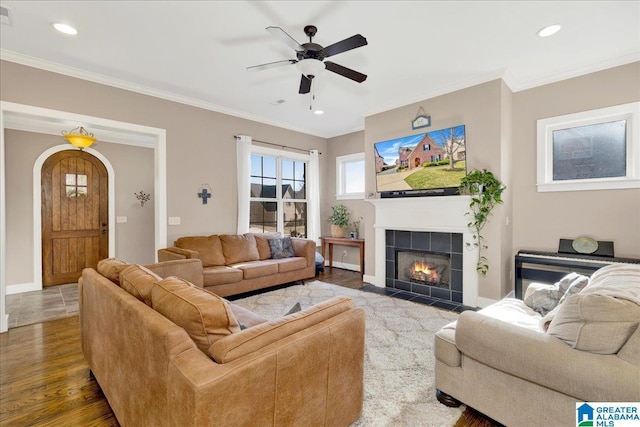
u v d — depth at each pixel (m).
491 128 3.53
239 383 1.03
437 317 3.27
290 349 1.21
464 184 3.64
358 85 3.84
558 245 3.57
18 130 4.45
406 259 4.40
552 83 3.59
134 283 1.59
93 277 1.96
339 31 2.69
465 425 1.65
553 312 1.59
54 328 3.01
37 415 1.75
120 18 2.50
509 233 3.77
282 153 5.60
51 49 2.97
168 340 1.09
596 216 3.34
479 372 1.64
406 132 4.32
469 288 3.68
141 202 5.66
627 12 2.43
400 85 3.84
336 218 5.95
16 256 4.40
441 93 3.94
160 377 1.12
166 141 4.11
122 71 3.45
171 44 2.90
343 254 6.08
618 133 3.24
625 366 1.18
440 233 3.97
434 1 2.30
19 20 2.50
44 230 4.69
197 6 2.35
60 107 3.30
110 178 5.31
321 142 6.31
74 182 4.98
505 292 3.64
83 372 2.21
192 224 4.36
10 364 2.31
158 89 3.96
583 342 1.27
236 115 4.89
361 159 5.92
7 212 4.34
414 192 4.15
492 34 2.74
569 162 3.52
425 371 2.19
